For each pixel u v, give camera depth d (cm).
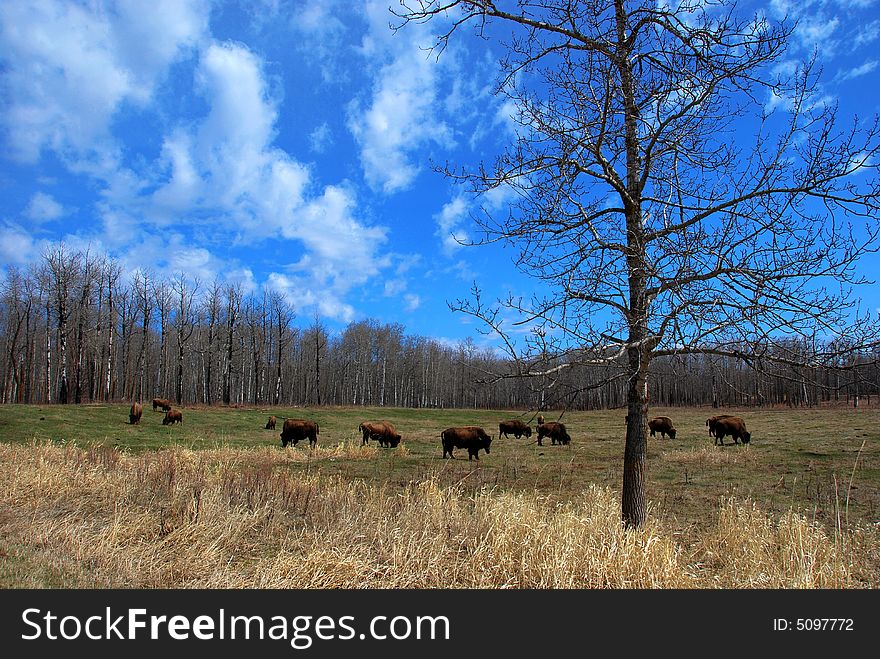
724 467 1698
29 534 744
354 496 1037
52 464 1245
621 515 808
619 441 2755
